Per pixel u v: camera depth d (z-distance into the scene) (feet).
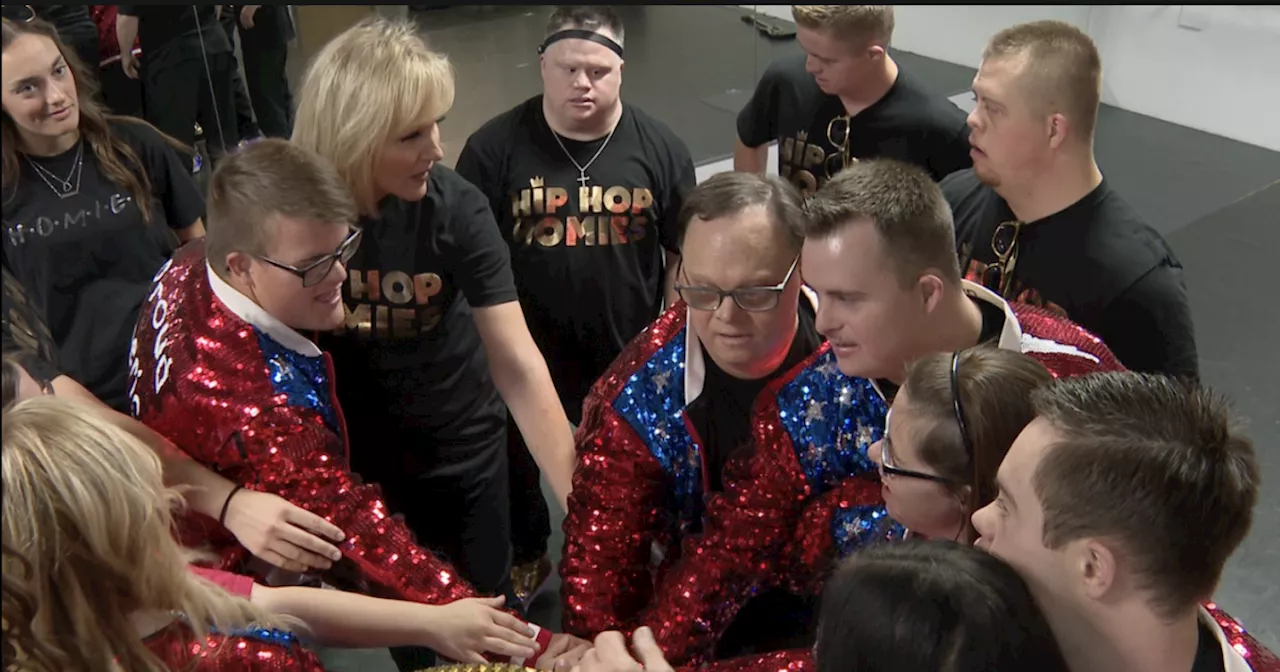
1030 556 2.71
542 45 6.74
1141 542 2.49
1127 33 13.70
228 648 3.31
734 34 12.51
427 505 6.14
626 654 3.97
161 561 3.04
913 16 13.46
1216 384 9.74
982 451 3.24
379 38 4.81
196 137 8.88
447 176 5.49
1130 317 5.00
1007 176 5.13
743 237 3.99
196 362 4.27
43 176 5.74
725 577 4.39
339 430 4.72
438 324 5.69
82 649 2.85
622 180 6.95
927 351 4.09
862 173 3.97
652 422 4.56
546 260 7.01
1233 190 12.34
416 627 4.23
